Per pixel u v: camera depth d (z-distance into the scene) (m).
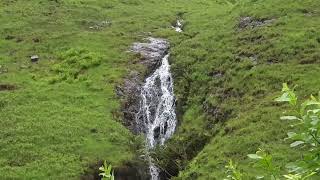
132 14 49.25
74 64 36.31
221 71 32.91
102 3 51.47
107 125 28.33
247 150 23.03
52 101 30.72
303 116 5.06
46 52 38.66
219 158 23.33
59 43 40.00
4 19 44.72
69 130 27.25
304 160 4.98
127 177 24.56
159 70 36.03
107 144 26.39
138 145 27.36
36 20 44.81
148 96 33.53
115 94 32.38
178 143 28.11
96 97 31.75
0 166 23.86
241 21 40.53
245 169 21.14
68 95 31.64
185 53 36.84
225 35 38.28
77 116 29.06
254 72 30.55
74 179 23.16
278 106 26.31
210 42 37.72
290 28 35.53
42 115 28.83
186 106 31.72
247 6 44.81
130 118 31.19
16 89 32.12
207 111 30.02
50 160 24.45
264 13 39.81
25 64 36.53
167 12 51.16
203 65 34.38
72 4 49.72
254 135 24.06
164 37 42.16
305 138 5.01
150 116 32.47
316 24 35.38
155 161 26.41
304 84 27.38
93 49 38.72
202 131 28.42
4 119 28.16
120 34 42.19
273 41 33.97
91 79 34.09
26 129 27.09
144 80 34.97
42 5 48.75
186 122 30.05
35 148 25.45
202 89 32.31
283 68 30.11
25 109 29.39
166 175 26.19
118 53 38.34
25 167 23.80
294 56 31.38
